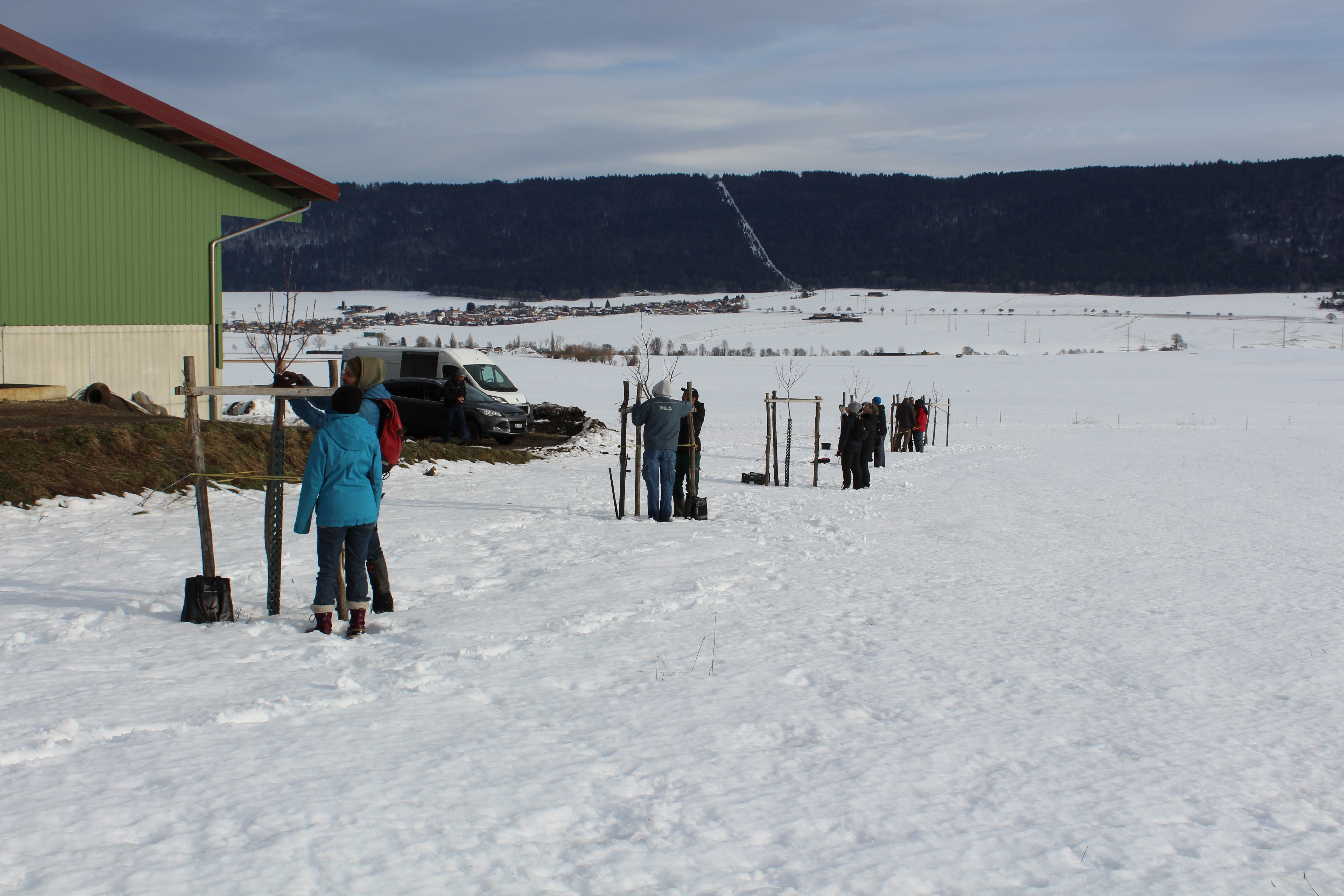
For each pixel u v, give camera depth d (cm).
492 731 453
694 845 347
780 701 530
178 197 1894
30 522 971
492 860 325
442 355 2497
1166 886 338
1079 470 2361
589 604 754
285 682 510
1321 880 348
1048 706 549
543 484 1688
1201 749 488
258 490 1280
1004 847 362
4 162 1588
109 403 1675
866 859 344
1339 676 641
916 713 523
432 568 887
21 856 309
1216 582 984
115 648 560
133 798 356
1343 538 1327
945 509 1560
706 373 8500
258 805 355
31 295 1642
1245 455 2827
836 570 982
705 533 1199
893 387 7238
